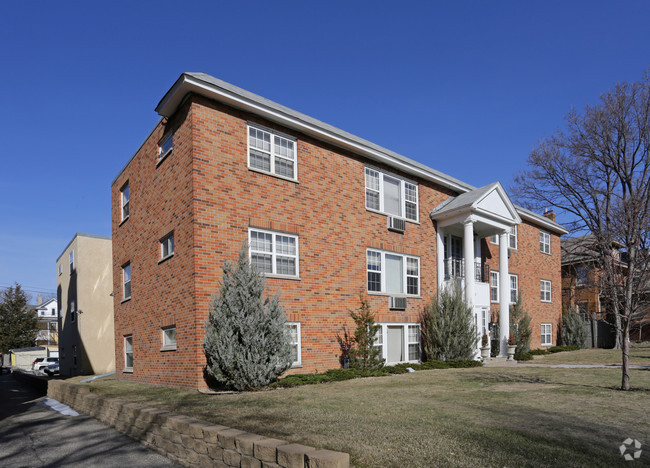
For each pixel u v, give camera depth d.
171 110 14.07
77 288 28.80
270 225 14.31
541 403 8.74
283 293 14.31
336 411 8.20
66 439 8.60
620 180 27.20
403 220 18.98
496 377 13.59
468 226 19.70
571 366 17.94
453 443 5.81
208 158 13.14
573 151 29.44
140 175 17.36
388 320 17.69
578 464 4.99
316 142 16.09
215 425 6.43
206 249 12.77
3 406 14.03
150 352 15.38
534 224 29.31
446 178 21.14
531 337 27.31
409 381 12.85
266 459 5.17
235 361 11.36
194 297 12.48
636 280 11.12
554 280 30.97
